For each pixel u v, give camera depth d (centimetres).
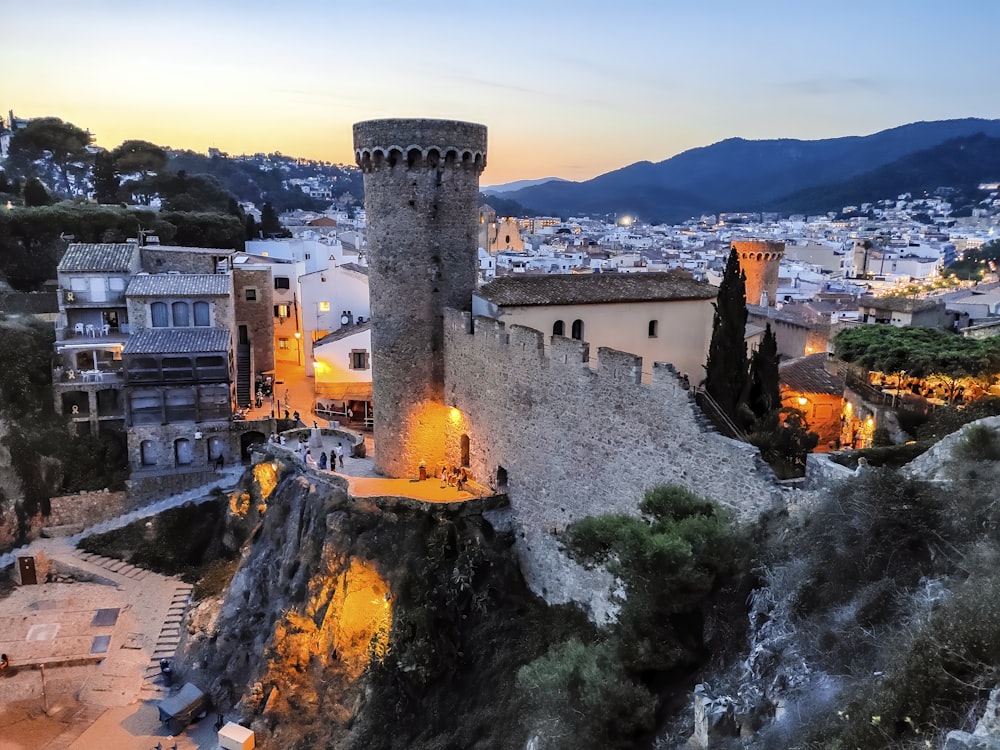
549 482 3494
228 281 5906
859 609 1770
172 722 3625
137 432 5372
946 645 1354
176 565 4962
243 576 4253
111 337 5847
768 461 2869
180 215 8919
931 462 2216
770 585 2117
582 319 3997
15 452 5131
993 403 2841
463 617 3456
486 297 3869
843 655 1702
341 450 4872
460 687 3238
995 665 1284
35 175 11250
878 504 1942
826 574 1970
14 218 7331
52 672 4031
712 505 2461
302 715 3547
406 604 3453
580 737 2111
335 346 6006
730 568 2245
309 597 3725
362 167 4025
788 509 2352
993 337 3541
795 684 1744
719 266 13475
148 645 4250
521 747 2734
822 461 2353
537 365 3478
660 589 2189
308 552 3888
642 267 11531
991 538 1716
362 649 3559
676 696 2183
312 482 4222
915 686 1343
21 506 5112
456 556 3638
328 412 5972
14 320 5872
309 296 7000
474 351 3909
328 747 3325
